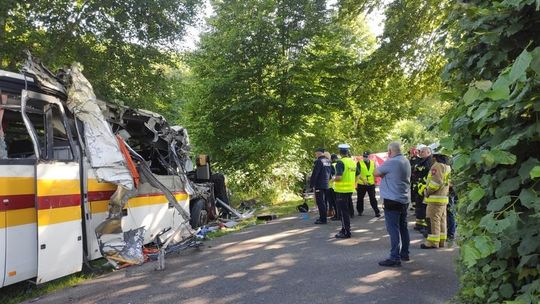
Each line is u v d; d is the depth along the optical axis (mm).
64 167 6488
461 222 3732
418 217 10688
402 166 7262
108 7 11852
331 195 13508
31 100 6305
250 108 20422
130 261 7699
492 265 3168
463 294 4066
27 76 6328
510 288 3105
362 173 13898
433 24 15289
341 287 6164
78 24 11836
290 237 10414
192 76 21328
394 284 6227
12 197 5719
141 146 10328
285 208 17266
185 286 6492
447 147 3164
